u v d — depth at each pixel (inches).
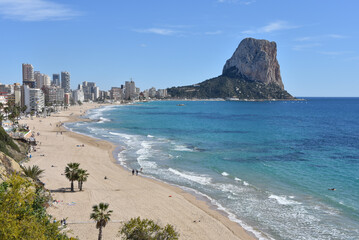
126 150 3363.7
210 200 1829.5
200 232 1408.7
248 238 1357.0
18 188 700.7
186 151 3334.2
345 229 1427.2
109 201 1759.4
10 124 4803.2
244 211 1658.5
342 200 1807.3
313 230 1423.5
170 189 2038.6
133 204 1737.2
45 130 4931.1
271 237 1368.1
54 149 3235.7
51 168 2428.6
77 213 1534.2
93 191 1921.8
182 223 1504.7
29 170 1781.5
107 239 1279.5
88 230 1353.3
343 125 6466.5
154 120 7327.8
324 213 1615.4
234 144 3873.0
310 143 4023.1
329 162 2854.3
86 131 5004.9
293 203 1765.5
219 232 1413.6
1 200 669.9
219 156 3085.6
